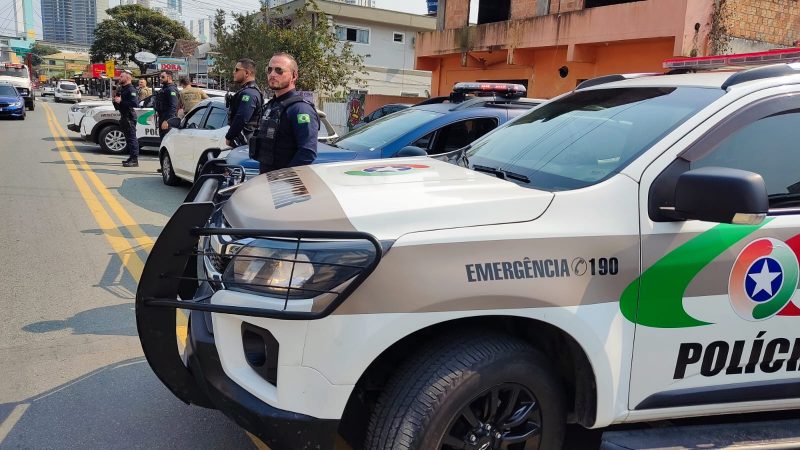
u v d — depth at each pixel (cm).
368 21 3444
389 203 221
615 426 265
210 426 309
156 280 227
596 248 219
